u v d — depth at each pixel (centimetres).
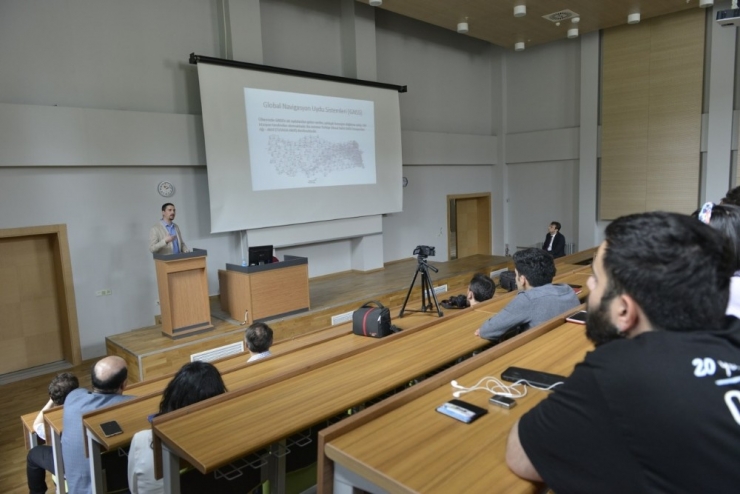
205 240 645
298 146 692
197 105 636
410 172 916
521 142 1031
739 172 770
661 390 68
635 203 884
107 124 546
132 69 580
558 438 79
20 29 504
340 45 791
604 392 73
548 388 137
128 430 188
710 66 786
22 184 508
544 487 92
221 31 645
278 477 169
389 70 870
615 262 78
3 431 405
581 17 792
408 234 921
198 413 145
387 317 277
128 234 579
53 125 511
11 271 534
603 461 73
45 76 521
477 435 112
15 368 539
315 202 717
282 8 714
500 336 220
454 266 845
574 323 206
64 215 535
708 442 64
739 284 137
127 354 476
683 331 74
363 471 100
